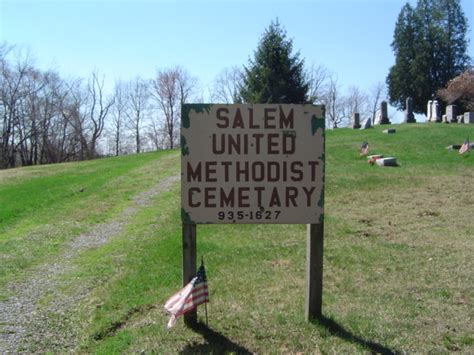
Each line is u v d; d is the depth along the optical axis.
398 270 7.72
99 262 8.91
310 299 5.67
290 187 5.55
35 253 9.84
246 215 5.54
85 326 6.00
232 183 5.52
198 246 9.55
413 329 5.44
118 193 16.95
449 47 57.31
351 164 20.09
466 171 18.55
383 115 38.44
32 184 19.44
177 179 19.25
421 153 22.16
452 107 36.78
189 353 4.98
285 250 9.09
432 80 57.66
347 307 6.14
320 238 5.62
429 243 9.45
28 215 13.88
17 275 8.33
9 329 6.00
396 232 10.47
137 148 70.06
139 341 5.32
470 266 7.80
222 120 5.47
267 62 42.50
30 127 55.47
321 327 5.46
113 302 6.67
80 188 17.95
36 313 6.52
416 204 13.42
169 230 11.24
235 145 5.49
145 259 8.83
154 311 6.26
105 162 27.52
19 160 57.62
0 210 14.39
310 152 5.54
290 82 42.62
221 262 8.42
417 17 58.59
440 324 5.56
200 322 5.73
